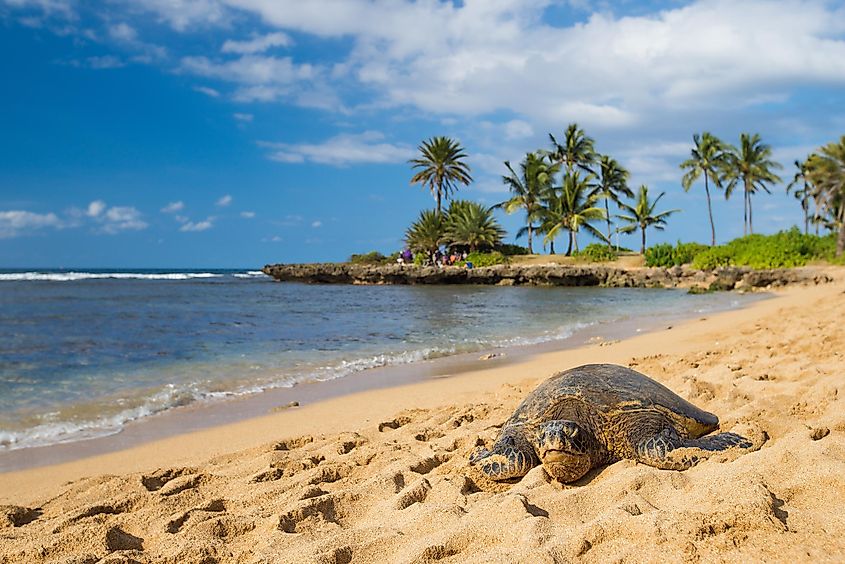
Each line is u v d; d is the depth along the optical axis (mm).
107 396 7828
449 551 2857
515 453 4156
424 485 3877
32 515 4074
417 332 14727
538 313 20016
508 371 9227
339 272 46188
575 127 52625
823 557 2256
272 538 3217
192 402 7625
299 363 10359
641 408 4418
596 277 39781
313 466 4949
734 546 2402
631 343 11867
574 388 4566
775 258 35969
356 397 7805
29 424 6535
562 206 51375
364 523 3492
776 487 2959
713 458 3932
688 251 43156
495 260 48312
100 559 3072
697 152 50875
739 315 16375
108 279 50781
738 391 5863
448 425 6004
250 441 5902
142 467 5156
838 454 3408
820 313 13398
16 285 36531
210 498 4184
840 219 46000
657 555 2441
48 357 10547
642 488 3346
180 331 14484
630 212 52094
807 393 5461
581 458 3900
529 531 2848
